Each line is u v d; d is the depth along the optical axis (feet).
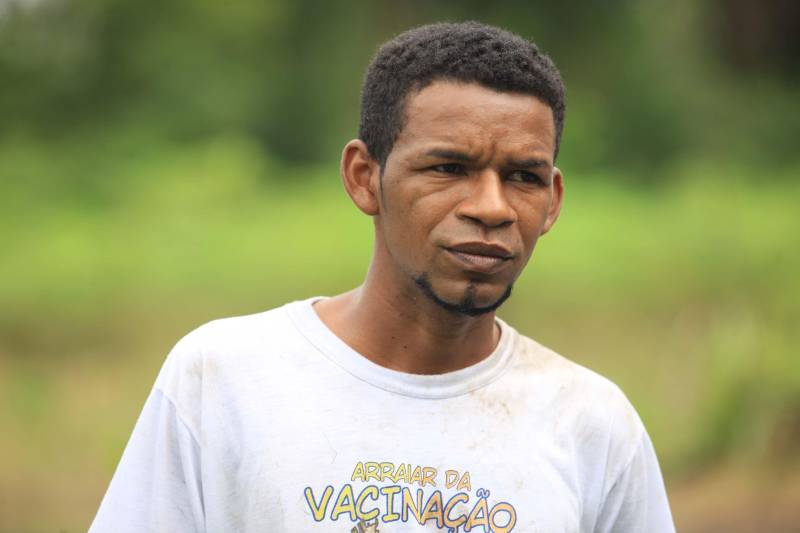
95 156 101.35
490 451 15.44
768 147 104.68
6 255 79.46
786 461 46.26
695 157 113.60
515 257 15.02
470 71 14.88
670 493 45.80
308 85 130.93
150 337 70.49
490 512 15.11
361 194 16.01
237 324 16.24
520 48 15.29
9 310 72.23
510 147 14.78
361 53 133.39
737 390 48.55
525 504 15.26
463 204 14.79
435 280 14.97
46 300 73.61
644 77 130.82
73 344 69.00
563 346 69.31
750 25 108.58
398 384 15.52
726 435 47.96
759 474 45.62
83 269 76.64
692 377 54.80
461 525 14.98
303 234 86.58
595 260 81.20
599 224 88.69
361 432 15.20
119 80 118.62
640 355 65.00
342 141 132.05
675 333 65.82
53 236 82.64
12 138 105.81
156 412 15.64
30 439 50.75
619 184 116.67
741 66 112.88
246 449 15.16
